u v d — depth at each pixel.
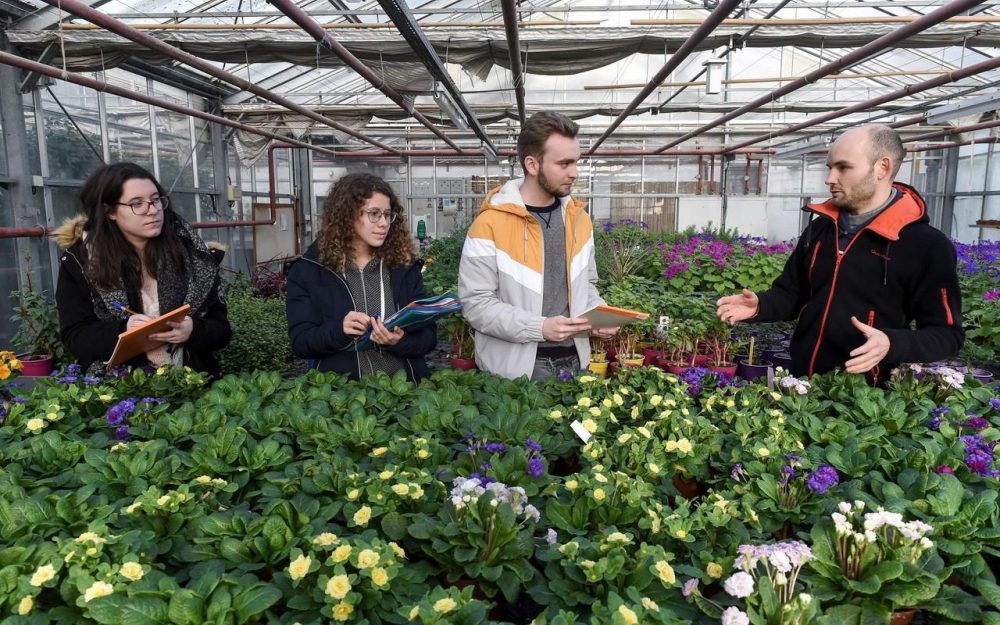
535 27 7.25
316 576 1.21
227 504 1.61
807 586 1.30
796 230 19.38
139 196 2.69
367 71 6.52
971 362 4.82
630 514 1.49
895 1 8.98
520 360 2.87
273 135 11.55
